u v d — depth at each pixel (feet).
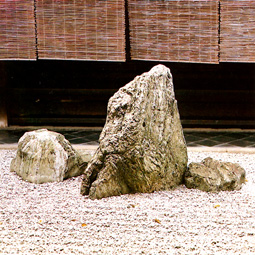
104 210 17.88
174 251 14.62
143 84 19.34
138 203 18.56
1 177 22.12
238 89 32.45
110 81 33.06
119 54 25.30
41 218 17.25
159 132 19.63
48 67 33.06
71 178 21.99
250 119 32.78
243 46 24.76
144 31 24.98
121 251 14.65
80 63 32.89
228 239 15.44
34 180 21.13
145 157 19.13
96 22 24.98
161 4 24.53
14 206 18.40
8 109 33.42
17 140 29.81
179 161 20.45
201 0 24.34
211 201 18.78
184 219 17.03
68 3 24.85
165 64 32.48
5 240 15.48
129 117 19.04
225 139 30.04
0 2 25.08
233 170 20.71
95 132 32.19
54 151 21.44
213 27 24.63
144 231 16.06
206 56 24.97
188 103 32.96
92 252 14.61
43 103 33.63
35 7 25.09
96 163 19.38
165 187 20.03
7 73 33.09
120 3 24.70
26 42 25.52
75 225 16.60
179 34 24.81
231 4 24.29
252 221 16.84
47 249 14.84
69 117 33.73
